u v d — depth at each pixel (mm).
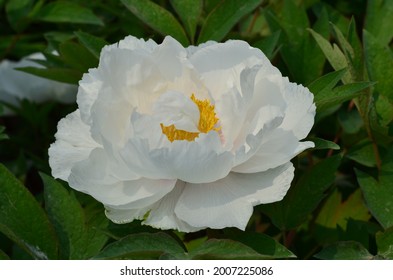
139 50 621
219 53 629
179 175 587
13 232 605
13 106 871
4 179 631
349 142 723
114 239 665
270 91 618
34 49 853
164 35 708
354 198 716
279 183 596
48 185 644
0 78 866
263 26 797
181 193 608
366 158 681
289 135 602
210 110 626
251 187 603
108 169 601
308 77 721
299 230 727
